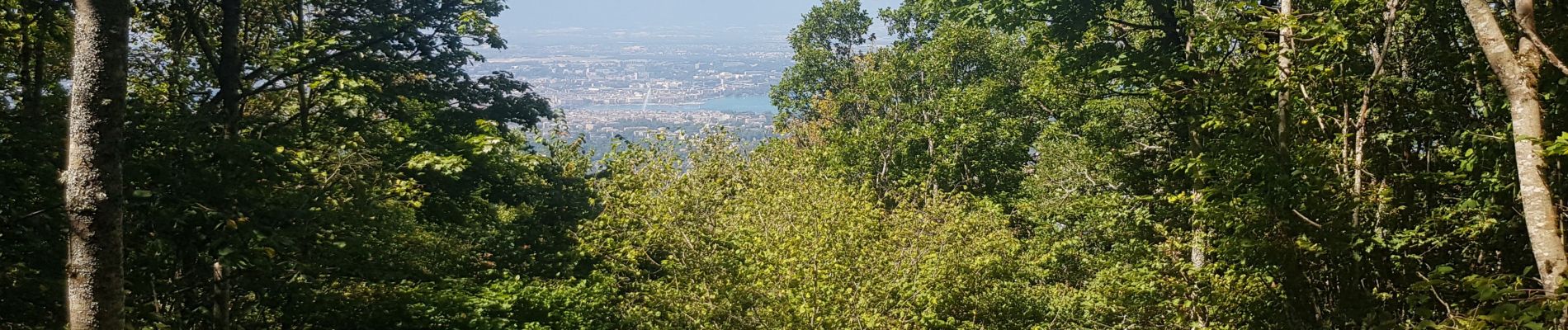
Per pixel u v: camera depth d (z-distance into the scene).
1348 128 10.06
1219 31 10.56
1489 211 8.60
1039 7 15.81
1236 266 10.50
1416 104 9.84
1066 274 19.91
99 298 7.01
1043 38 16.80
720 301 14.77
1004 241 15.96
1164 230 13.39
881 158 31.06
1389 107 10.07
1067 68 16.50
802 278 13.09
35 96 12.59
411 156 17.45
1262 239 9.67
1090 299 14.86
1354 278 9.69
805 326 12.77
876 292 13.66
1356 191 9.64
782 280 13.16
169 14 15.77
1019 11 15.90
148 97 15.03
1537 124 6.91
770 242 14.59
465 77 20.55
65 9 12.88
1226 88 10.58
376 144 16.72
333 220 13.18
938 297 14.01
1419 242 9.09
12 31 11.97
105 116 6.91
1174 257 12.88
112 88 6.93
